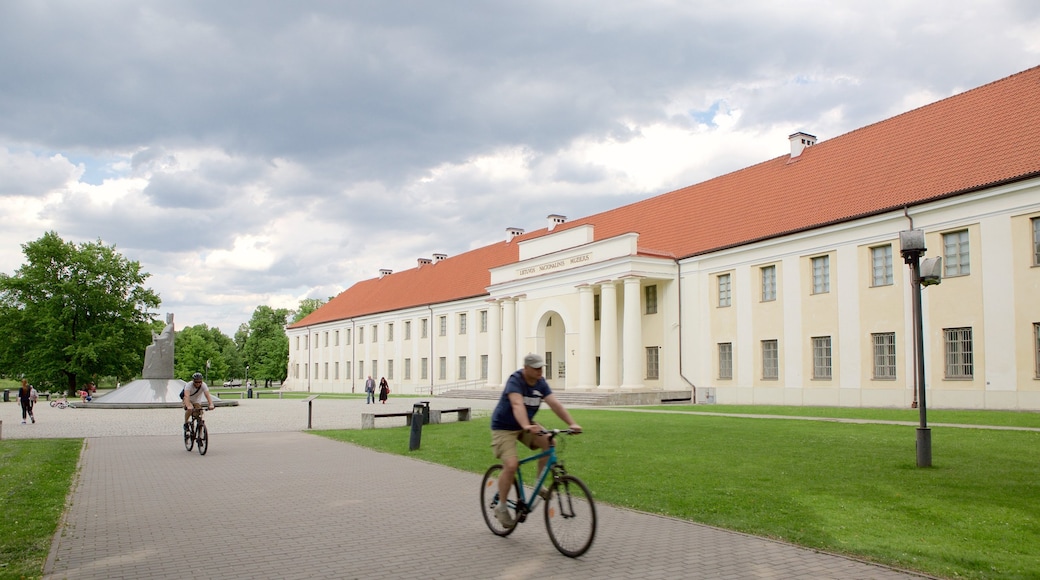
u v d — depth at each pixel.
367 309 77.94
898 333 29.88
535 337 47.62
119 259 70.75
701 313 39.56
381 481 13.14
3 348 65.62
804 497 10.34
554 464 8.07
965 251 27.73
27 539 8.52
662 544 8.09
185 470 14.74
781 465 13.35
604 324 41.38
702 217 42.66
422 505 10.77
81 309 67.38
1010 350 25.98
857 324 31.48
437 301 64.31
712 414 27.41
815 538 8.08
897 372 29.83
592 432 20.19
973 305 27.22
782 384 34.91
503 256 61.34
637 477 12.42
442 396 54.28
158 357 41.94
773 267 35.97
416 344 68.25
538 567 7.28
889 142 34.56
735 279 37.72
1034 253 25.50
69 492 12.04
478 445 18.36
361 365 78.50
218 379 131.12
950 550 7.46
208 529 9.14
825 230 32.81
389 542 8.40
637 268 40.12
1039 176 25.06
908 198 29.94
